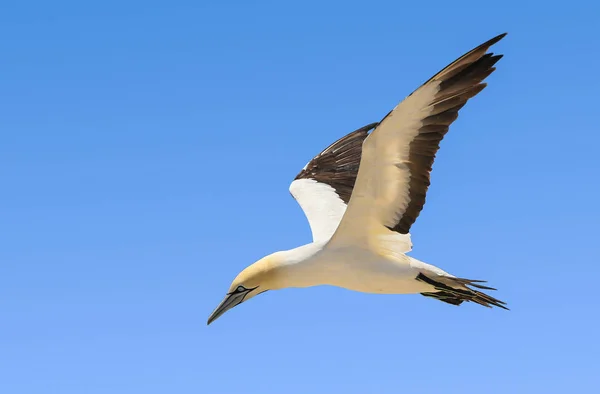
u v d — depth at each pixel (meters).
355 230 15.66
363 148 14.52
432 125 14.27
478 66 13.94
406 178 14.85
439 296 16.97
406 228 15.17
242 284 16.14
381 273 15.80
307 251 16.12
